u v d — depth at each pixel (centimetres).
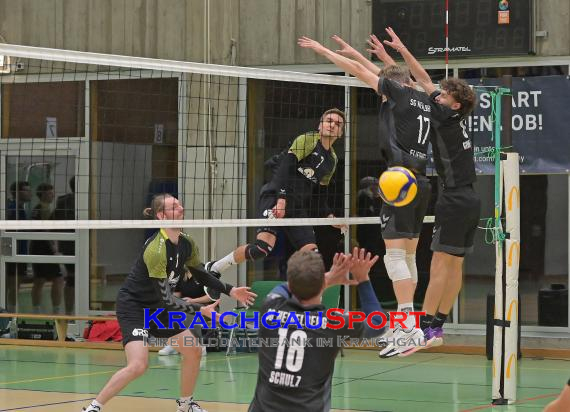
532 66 1418
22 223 907
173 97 1569
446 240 850
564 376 1238
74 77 1612
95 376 1239
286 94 1534
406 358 1412
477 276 1459
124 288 904
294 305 570
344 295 1515
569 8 1398
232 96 1550
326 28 1505
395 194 772
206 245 1550
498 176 1044
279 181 1038
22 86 1642
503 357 1040
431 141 846
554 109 1397
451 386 1168
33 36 1630
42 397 1073
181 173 1556
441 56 1425
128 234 1602
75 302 1619
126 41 1584
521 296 1438
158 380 1209
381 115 823
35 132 1641
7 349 1520
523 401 1058
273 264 1541
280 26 1528
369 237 1505
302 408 560
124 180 1595
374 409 1009
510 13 1394
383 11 1448
